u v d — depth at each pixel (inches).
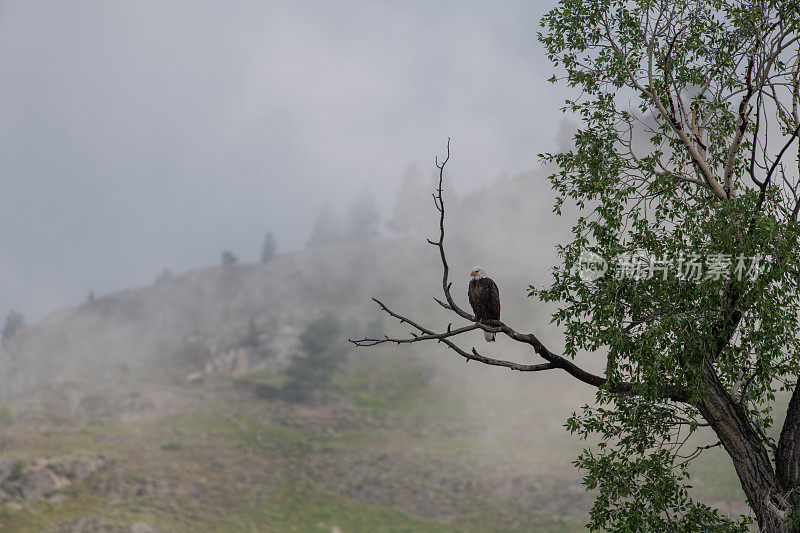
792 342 333.7
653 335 302.4
